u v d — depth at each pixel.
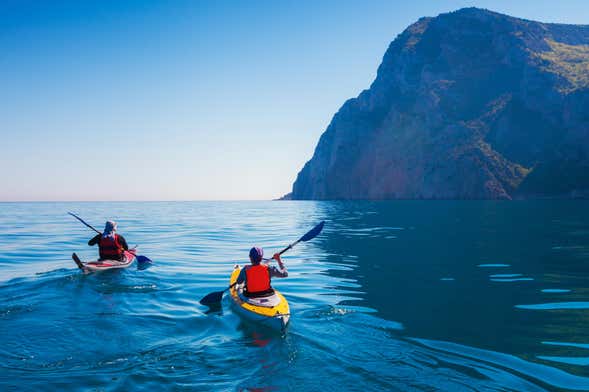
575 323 5.49
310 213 40.62
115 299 6.93
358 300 6.80
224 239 17.28
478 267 9.45
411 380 3.89
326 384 3.82
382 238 15.66
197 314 6.09
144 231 21.61
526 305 6.37
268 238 17.52
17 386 3.77
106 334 5.18
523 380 3.87
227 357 4.45
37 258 11.89
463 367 4.16
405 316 5.88
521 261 10.13
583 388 3.71
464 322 5.59
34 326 5.46
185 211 54.44
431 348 4.66
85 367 4.20
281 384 3.82
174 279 8.74
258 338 5.04
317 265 10.35
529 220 23.08
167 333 5.24
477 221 22.94
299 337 5.05
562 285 7.66
